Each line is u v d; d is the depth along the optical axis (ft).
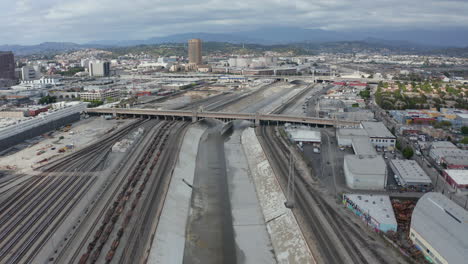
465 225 310.45
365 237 356.18
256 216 447.01
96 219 410.52
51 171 570.46
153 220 406.62
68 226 396.98
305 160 593.01
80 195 477.36
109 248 352.28
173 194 487.20
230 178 574.97
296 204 431.84
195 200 495.00
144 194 475.31
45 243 364.38
